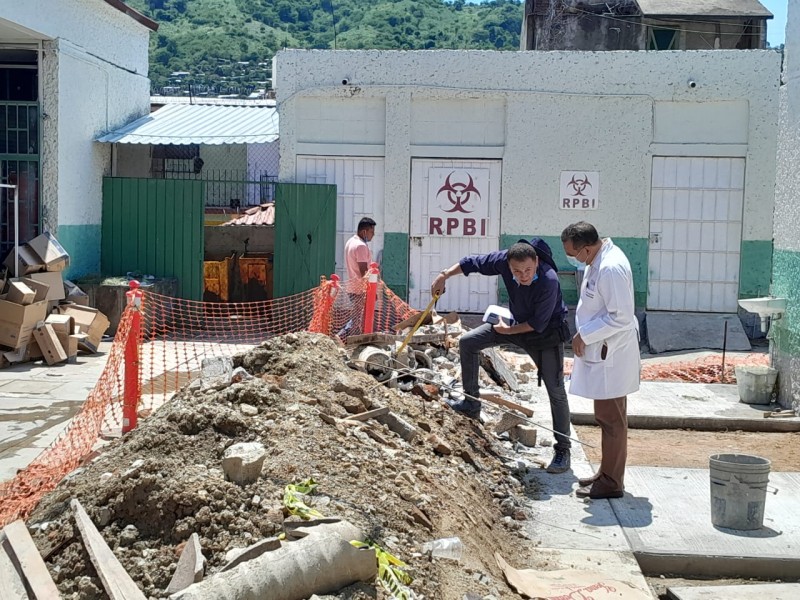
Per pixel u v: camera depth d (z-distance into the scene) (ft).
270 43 168.35
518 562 17.65
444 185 51.19
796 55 32.71
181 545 13.46
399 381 26.68
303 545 12.63
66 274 48.32
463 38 164.76
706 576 18.21
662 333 48.83
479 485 21.01
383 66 50.70
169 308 50.39
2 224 47.29
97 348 41.91
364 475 16.92
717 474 19.80
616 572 17.35
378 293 40.32
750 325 50.11
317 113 51.49
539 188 50.67
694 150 49.85
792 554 18.24
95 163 51.98
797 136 32.30
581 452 25.89
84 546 13.23
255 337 47.52
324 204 50.96
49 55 46.55
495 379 33.55
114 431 24.54
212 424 17.11
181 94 115.14
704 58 49.32
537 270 23.08
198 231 51.85
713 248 50.29
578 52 49.83
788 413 30.99
